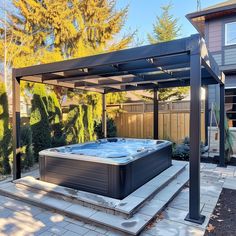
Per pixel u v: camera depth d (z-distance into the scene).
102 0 10.68
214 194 4.25
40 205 3.79
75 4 10.14
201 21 8.97
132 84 6.89
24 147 5.95
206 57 3.74
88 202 3.57
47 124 6.98
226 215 3.44
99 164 3.83
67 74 5.40
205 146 7.85
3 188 4.43
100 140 7.14
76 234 2.97
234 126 8.47
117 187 3.65
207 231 3.00
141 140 7.15
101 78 6.16
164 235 2.91
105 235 2.94
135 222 3.08
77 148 5.91
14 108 4.98
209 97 8.40
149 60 3.94
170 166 5.76
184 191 4.47
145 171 4.44
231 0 9.32
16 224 3.23
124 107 10.64
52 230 3.07
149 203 3.68
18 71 4.91
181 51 3.21
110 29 10.94
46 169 4.54
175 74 5.72
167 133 9.34
